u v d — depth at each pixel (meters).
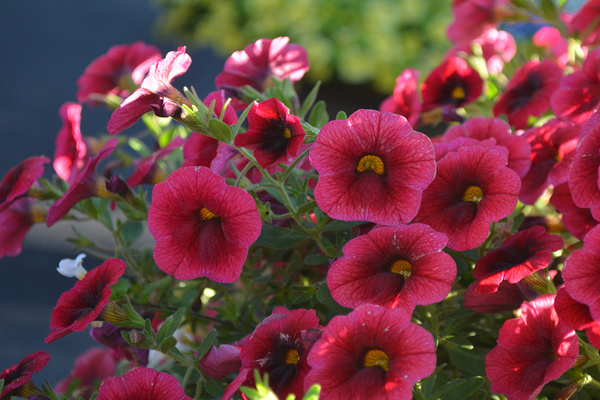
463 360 0.34
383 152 0.31
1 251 0.41
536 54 0.47
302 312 0.32
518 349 0.31
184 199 0.32
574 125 0.35
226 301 0.38
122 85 0.46
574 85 0.36
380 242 0.31
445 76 0.42
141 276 0.41
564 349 0.30
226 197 0.31
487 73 0.45
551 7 0.42
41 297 0.95
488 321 0.36
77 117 0.39
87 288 0.34
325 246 0.35
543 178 0.35
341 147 0.31
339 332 0.30
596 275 0.30
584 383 0.32
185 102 0.33
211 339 0.33
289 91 0.38
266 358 0.31
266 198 0.36
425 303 0.30
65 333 0.32
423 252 0.31
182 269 0.32
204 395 0.36
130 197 0.38
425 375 0.29
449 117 0.40
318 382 0.29
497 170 0.32
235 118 0.34
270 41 0.39
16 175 0.39
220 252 0.32
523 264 0.32
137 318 0.34
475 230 0.32
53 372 0.80
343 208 0.31
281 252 0.38
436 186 0.32
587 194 0.31
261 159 0.33
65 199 0.37
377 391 0.29
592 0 0.41
